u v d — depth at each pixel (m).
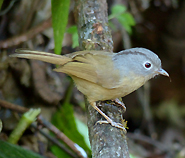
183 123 17.17
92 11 8.75
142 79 8.16
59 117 11.62
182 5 15.78
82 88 8.13
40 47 12.55
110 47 8.55
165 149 15.93
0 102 9.63
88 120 7.73
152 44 16.88
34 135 11.52
